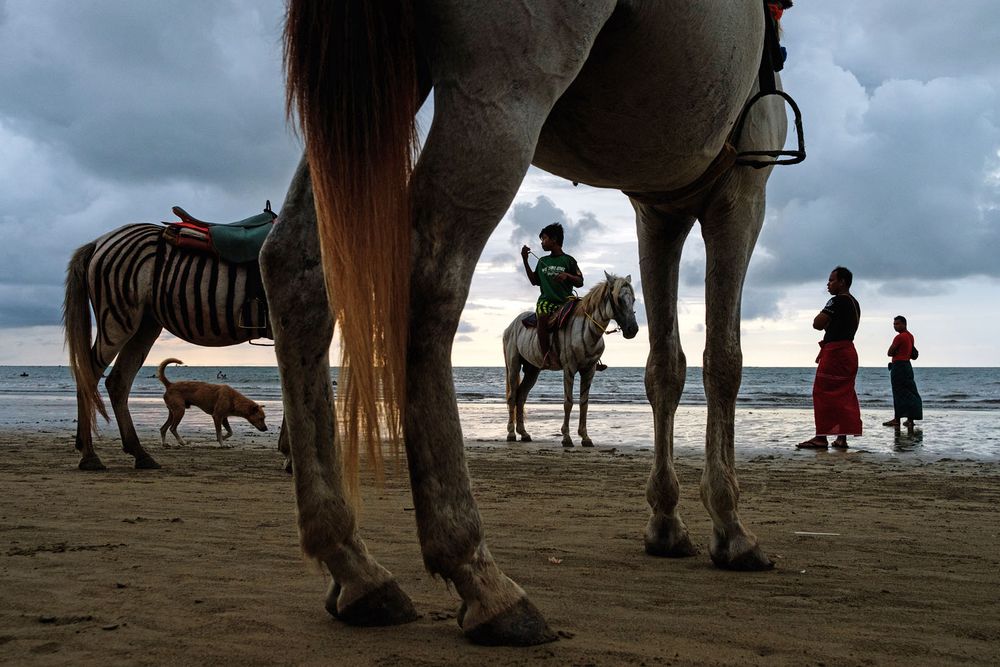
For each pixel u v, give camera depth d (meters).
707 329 3.18
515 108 1.85
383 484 1.80
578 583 2.75
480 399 30.00
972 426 14.34
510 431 12.14
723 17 2.29
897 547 3.61
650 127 2.38
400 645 1.94
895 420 12.33
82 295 7.44
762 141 3.12
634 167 2.59
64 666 1.82
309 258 2.07
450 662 1.82
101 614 2.28
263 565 3.02
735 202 3.12
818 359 10.23
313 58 1.83
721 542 3.06
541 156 2.61
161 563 3.05
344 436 1.78
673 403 3.39
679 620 2.27
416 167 1.87
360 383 1.77
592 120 2.34
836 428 10.00
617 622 2.23
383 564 3.04
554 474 7.24
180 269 7.64
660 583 2.77
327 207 1.81
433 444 1.87
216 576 2.81
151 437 11.96
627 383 46.28
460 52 1.84
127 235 7.72
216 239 7.65
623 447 10.84
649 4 2.07
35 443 10.43
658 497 3.35
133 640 2.02
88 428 7.34
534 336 11.59
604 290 11.04
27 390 39.94
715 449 3.11
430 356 1.86
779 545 3.65
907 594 2.64
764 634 2.14
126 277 7.50
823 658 1.95
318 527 2.09
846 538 3.86
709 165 2.84
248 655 1.88
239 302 7.73
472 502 1.93
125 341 7.57
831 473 7.35
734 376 3.13
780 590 2.68
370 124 1.82
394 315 1.80
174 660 1.86
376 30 1.83
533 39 1.85
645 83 2.24
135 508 4.71
